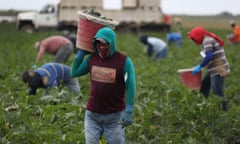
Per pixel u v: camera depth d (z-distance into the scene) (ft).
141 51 157.89
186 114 56.34
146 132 51.39
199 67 64.28
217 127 53.57
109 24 39.32
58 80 62.18
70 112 54.29
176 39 166.50
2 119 48.01
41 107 56.34
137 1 264.11
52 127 48.37
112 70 38.22
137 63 121.08
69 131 49.62
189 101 62.90
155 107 59.41
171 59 130.41
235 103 72.23
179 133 50.39
